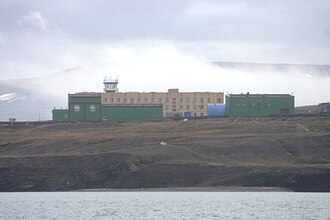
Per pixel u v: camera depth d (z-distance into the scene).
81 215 187.88
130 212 195.12
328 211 194.75
